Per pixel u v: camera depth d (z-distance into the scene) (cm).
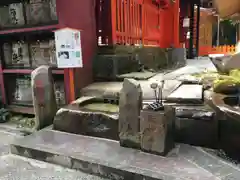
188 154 260
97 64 455
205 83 379
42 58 446
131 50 532
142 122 264
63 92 437
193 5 1130
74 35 359
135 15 588
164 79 420
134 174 229
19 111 464
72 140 316
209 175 218
